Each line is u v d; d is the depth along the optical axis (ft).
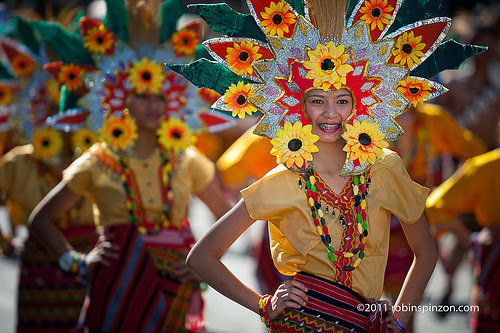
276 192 16.08
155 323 21.58
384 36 16.72
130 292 21.57
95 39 23.13
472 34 40.60
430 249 16.74
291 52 16.35
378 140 16.14
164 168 22.47
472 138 28.96
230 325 32.96
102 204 22.11
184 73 16.83
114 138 22.08
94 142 27.68
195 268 16.52
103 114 23.11
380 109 16.55
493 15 40.22
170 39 23.52
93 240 27.32
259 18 16.52
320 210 15.90
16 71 28.30
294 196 16.06
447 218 24.80
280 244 16.62
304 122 16.46
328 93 16.24
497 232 23.85
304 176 16.12
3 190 27.76
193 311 23.08
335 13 16.37
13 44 28.40
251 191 16.22
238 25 16.78
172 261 21.95
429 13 16.80
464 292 38.40
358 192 16.10
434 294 37.37
